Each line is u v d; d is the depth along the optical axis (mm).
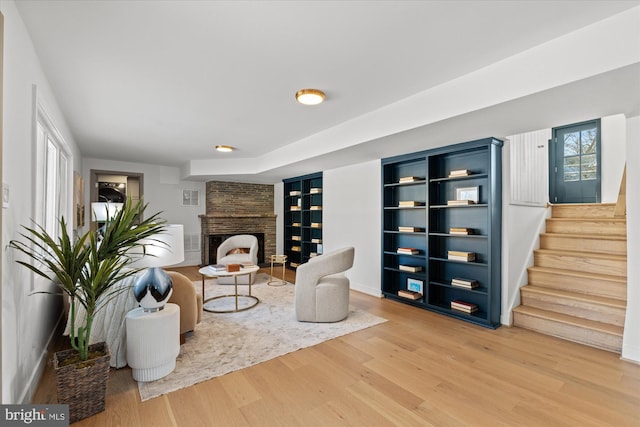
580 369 2408
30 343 1985
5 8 1499
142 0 1601
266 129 4020
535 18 1755
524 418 1832
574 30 1880
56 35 1916
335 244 5441
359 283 4973
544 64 2014
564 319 3045
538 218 4000
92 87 2686
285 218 7117
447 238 3953
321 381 2236
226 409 1913
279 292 4816
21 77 1771
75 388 1763
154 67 2338
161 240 2299
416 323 3449
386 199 4543
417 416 1852
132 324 2184
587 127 4883
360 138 3494
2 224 1419
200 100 2996
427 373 2354
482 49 2088
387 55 2164
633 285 2541
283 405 1956
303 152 4531
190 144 4836
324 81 2574
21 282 1771
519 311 3328
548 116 2543
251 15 1727
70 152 3764
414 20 1771
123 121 3650
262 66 2324
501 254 3422
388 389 2137
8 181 1552
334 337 3043
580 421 1806
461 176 3572
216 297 4379
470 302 3734
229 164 6055
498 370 2396
